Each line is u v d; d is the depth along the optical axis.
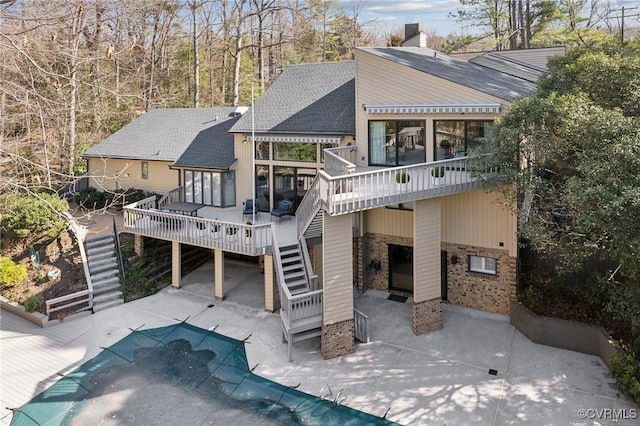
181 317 18.86
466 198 18.11
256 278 22.41
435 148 18.62
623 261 12.05
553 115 13.59
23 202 22.66
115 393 14.26
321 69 26.12
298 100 24.19
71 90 19.80
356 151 20.31
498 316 17.92
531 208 15.40
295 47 51.66
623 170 11.03
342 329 15.76
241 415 13.12
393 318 18.16
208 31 46.56
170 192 25.61
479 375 14.32
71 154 26.56
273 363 15.56
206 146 26.69
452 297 19.06
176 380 14.84
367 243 20.48
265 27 45.53
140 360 16.00
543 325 15.74
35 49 11.13
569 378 13.91
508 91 18.16
